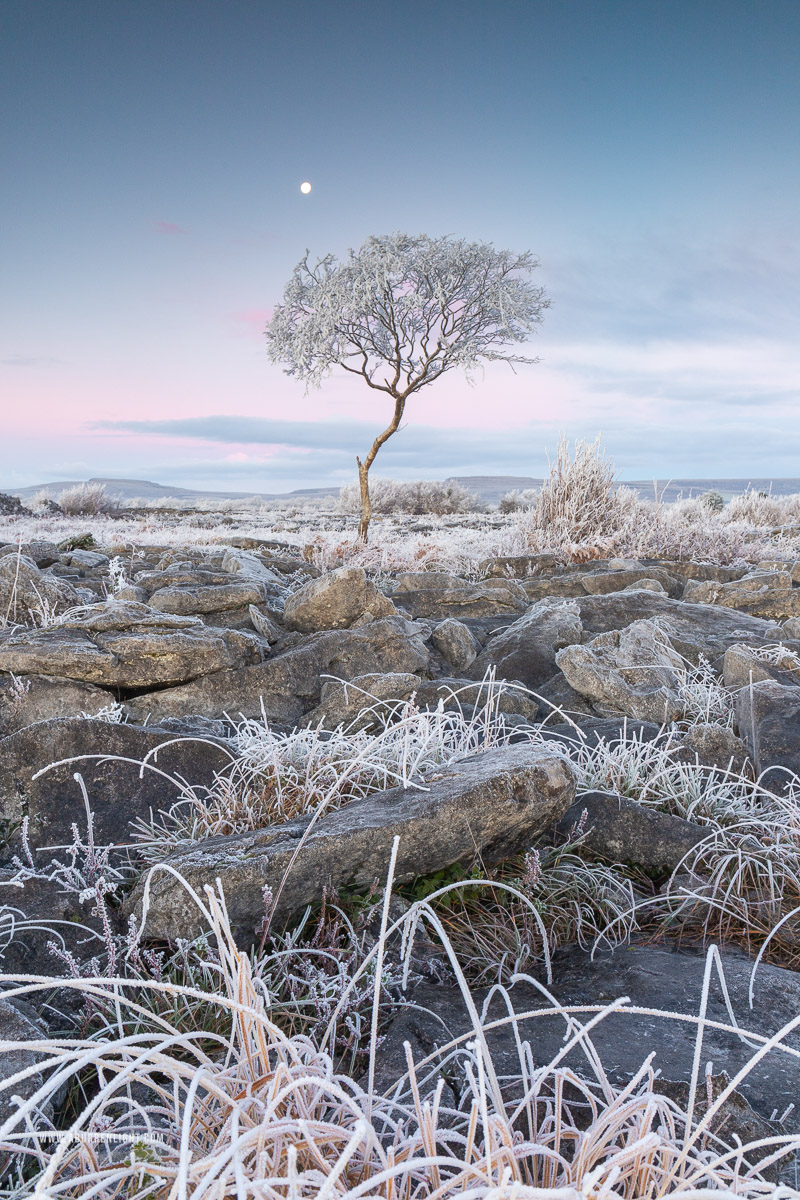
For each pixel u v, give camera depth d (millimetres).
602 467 11898
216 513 29250
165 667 4254
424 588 7359
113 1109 1828
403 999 2186
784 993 2201
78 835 2736
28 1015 2096
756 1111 1688
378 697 4270
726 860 2801
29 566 5344
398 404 11367
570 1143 1572
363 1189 1067
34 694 3951
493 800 2590
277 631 5320
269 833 2605
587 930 2705
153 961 2223
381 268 10773
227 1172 1153
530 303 11906
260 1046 1491
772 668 4734
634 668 4863
